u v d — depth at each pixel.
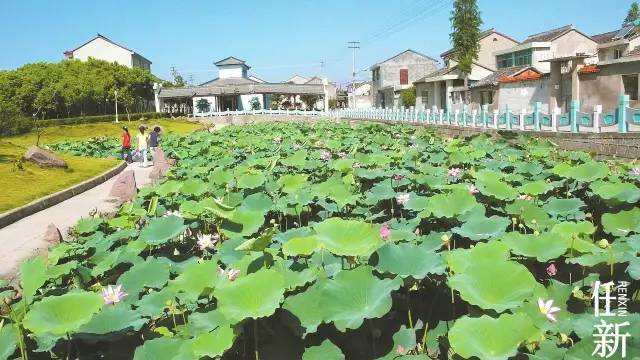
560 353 2.93
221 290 3.08
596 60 29.09
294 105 68.19
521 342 2.62
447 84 41.12
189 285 3.64
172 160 16.44
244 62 74.50
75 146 25.75
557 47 33.72
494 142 13.90
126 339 3.45
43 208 12.48
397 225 5.36
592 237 5.36
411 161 9.81
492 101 34.50
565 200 5.67
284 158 10.88
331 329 3.24
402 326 3.31
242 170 9.11
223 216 4.78
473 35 38.84
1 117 34.44
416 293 3.87
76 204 12.91
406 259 3.53
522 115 19.31
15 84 47.47
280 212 6.65
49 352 3.48
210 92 60.62
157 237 4.96
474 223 4.67
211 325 3.30
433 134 17.75
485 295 3.01
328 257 4.27
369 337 3.25
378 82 62.16
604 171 6.45
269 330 3.30
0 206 11.56
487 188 5.78
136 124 47.12
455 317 3.46
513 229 5.37
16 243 9.22
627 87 21.25
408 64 58.84
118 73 54.41
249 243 3.75
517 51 35.41
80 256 5.38
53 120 43.62
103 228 6.53
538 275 4.16
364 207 6.42
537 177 7.69
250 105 63.34
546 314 3.20
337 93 90.56
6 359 3.20
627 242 4.09
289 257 4.36
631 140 13.44
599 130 15.02
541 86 27.88
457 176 8.05
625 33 30.20
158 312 3.64
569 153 10.20
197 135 25.36
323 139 17.98
